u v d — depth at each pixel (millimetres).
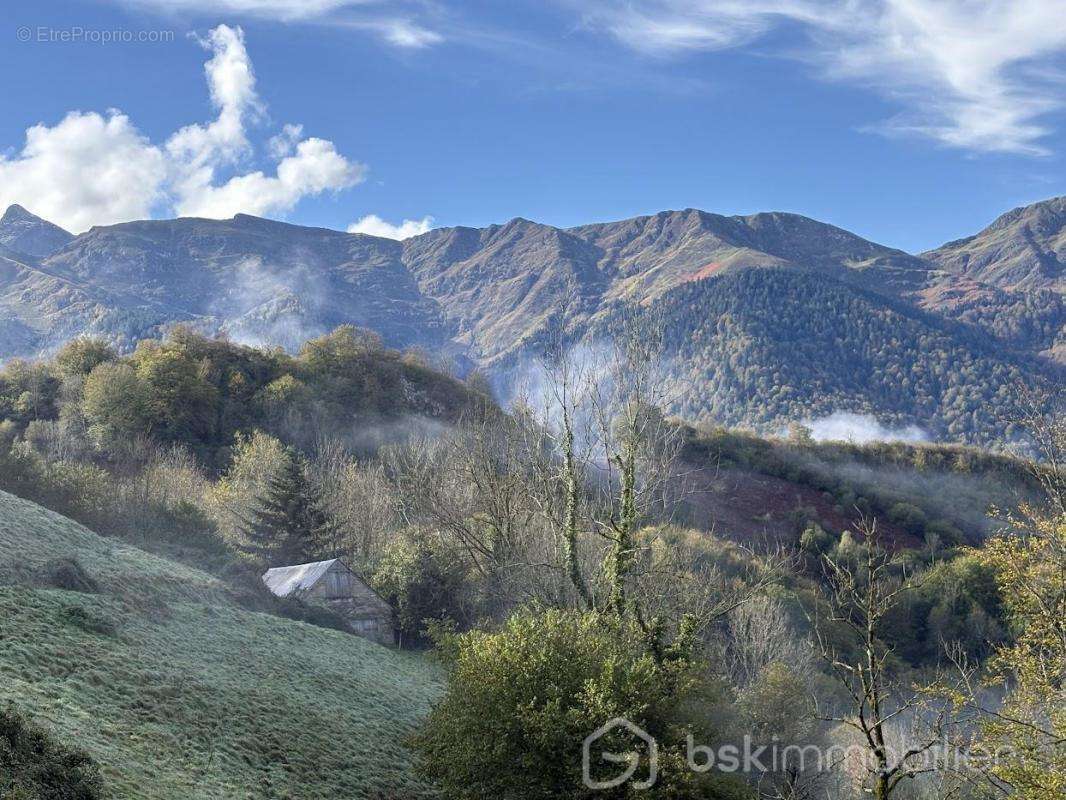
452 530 53469
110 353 133500
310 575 57719
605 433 36719
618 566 32781
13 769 18359
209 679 31625
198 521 64812
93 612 33375
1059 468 24438
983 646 66938
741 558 63281
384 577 59219
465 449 52938
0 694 23594
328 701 34812
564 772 23984
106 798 19953
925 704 23500
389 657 47156
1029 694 23016
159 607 38625
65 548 43281
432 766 26641
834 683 50312
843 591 24172
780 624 49375
